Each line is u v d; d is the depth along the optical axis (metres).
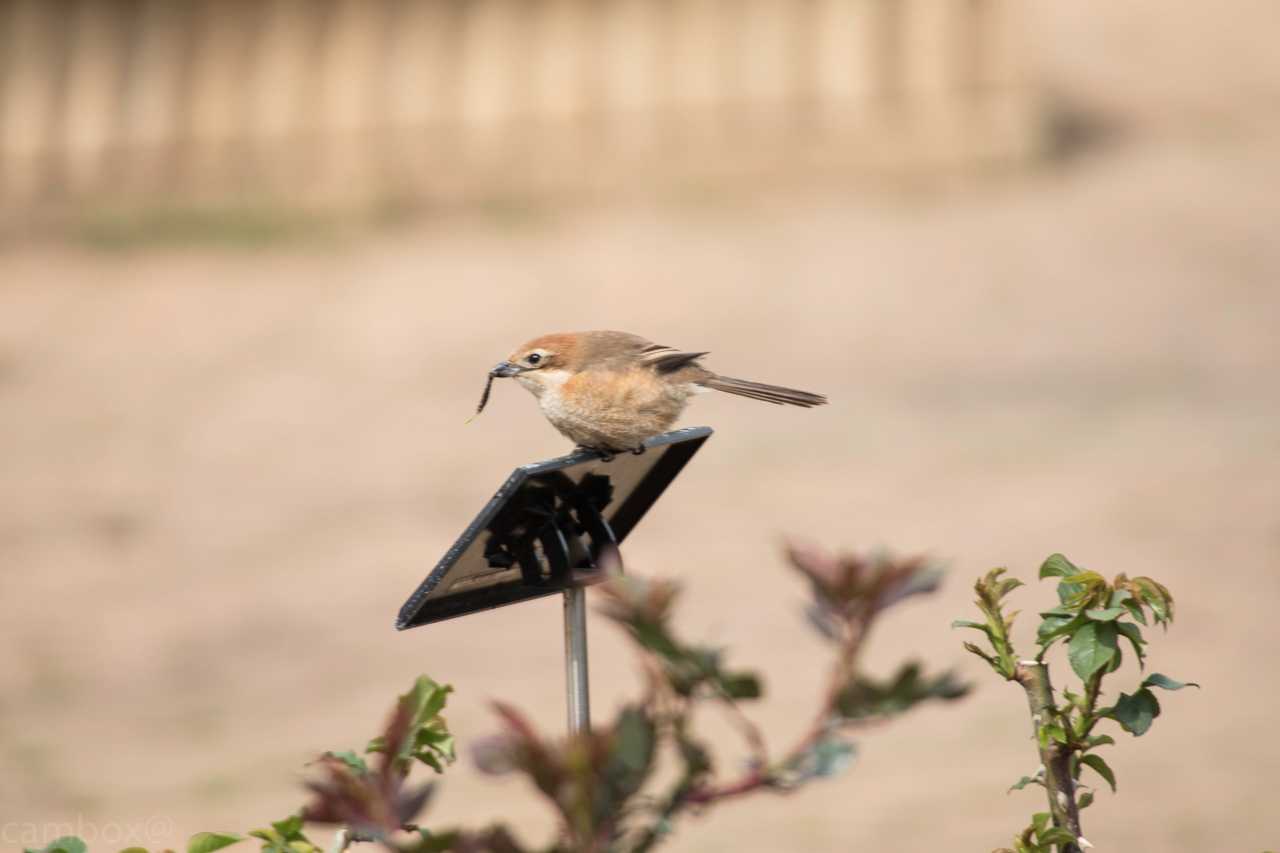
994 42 30.55
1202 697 10.94
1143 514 15.34
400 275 27.41
